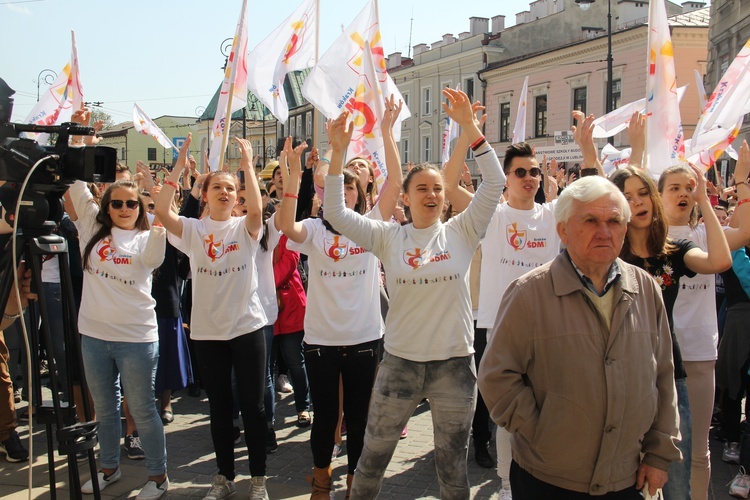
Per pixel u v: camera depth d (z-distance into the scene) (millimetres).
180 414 6414
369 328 4086
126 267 4348
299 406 5953
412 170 3600
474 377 3504
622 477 2561
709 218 3279
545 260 4367
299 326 5879
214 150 6398
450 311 3451
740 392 4895
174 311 5832
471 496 4445
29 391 3094
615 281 2584
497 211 4453
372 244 3607
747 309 4844
